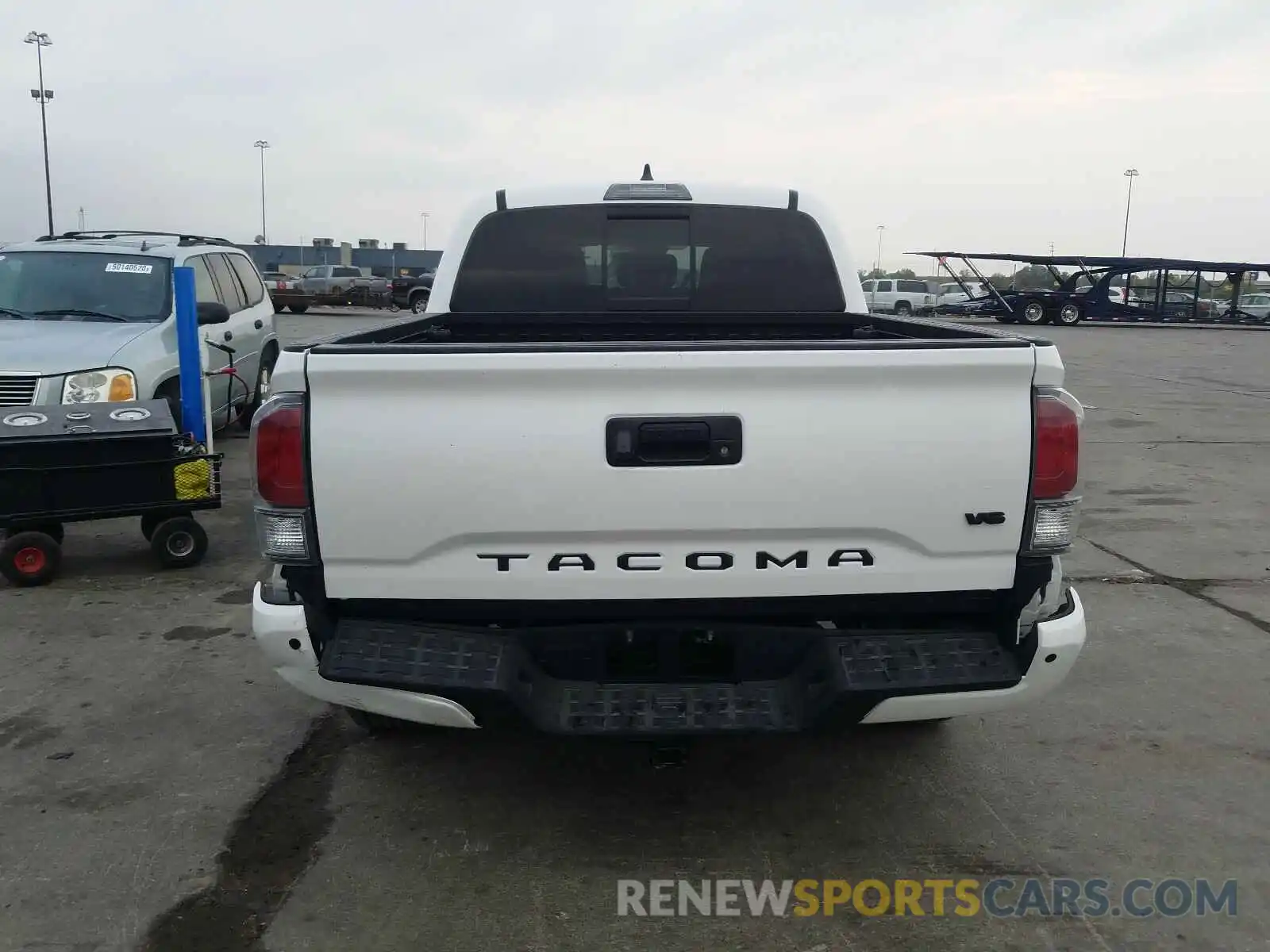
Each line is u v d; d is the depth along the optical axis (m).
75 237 9.76
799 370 2.78
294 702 4.51
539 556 2.90
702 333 5.07
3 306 8.38
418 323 4.36
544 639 3.01
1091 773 3.90
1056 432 2.87
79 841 3.39
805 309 5.07
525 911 3.04
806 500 2.85
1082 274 38.66
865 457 2.84
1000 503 2.89
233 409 10.09
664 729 2.89
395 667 2.89
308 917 3.00
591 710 2.95
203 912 3.01
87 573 6.43
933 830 3.50
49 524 6.24
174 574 6.39
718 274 5.02
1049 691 3.05
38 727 4.26
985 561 2.94
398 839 3.43
